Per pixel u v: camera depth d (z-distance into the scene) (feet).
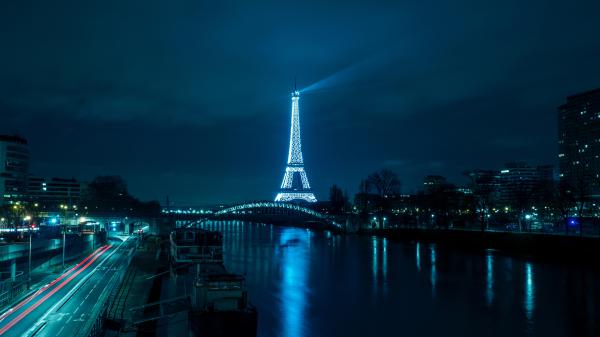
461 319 273.75
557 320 269.03
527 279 380.99
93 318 223.71
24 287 301.22
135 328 214.07
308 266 477.36
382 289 358.43
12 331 202.28
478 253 556.92
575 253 455.22
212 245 355.97
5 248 378.12
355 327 259.60
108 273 372.99
